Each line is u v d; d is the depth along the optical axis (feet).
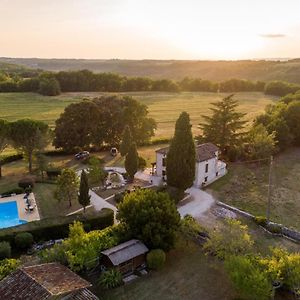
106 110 260.62
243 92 629.51
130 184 198.70
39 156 209.15
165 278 115.65
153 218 123.24
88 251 112.47
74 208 166.91
